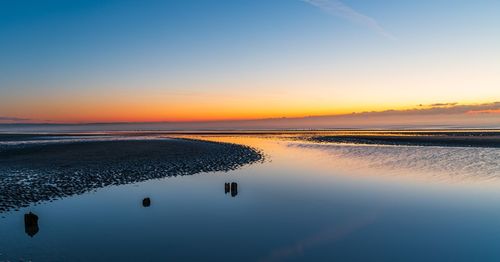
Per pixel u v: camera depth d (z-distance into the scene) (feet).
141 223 49.11
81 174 84.99
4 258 36.73
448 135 229.45
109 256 37.40
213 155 128.77
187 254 37.96
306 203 60.29
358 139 212.02
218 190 71.05
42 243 41.16
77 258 36.83
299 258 36.76
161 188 72.64
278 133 341.00
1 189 67.41
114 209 56.44
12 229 45.93
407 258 36.52
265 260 36.29
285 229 46.34
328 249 39.19
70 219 50.83
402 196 64.69
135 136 280.31
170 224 48.62
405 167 99.81
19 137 257.75
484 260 35.83
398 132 295.28
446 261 35.68
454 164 103.65
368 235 43.68
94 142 187.42
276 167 103.14
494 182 76.38
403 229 45.96
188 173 90.79
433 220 49.85
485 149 142.72
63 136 277.23
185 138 242.99
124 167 96.99
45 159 112.47
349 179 82.53
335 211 55.01
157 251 38.75
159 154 128.88
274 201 61.72
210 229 46.42
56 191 67.15
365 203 59.82
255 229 46.24
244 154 135.44
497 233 43.96
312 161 116.78
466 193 66.39
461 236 43.01
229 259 36.58
